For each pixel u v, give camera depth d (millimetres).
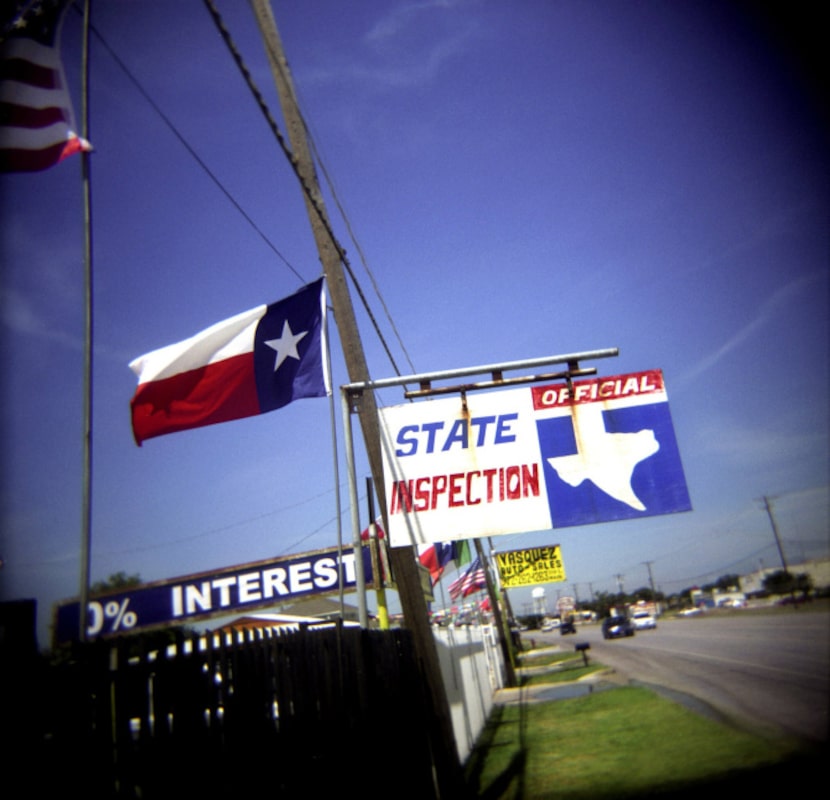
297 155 7102
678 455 8195
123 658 3369
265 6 7266
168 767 3465
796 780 6715
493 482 8156
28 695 2828
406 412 8359
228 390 7293
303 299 7539
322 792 5008
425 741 8148
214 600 12883
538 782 8461
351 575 12711
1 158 5250
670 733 10398
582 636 70250
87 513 4180
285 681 4855
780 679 14711
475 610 27094
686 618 70000
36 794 2758
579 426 8305
